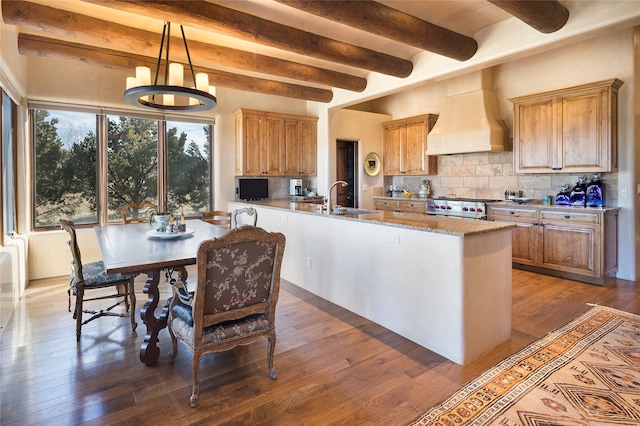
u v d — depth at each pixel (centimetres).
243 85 521
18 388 216
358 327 305
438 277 257
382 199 694
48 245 454
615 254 446
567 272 445
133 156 519
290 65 458
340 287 356
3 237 354
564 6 311
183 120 555
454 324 246
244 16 327
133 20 348
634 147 430
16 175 424
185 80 507
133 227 378
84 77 468
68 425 183
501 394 207
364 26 311
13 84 377
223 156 594
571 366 237
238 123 595
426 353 260
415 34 336
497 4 271
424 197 662
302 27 364
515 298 376
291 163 642
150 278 248
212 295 199
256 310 219
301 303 366
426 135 648
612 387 213
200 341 200
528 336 286
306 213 400
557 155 462
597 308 343
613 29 298
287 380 225
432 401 203
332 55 390
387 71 439
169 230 323
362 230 325
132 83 299
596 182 451
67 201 474
